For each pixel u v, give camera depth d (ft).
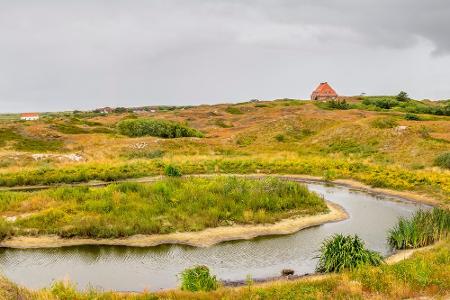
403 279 44.50
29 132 211.41
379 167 134.92
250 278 51.96
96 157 169.37
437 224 67.15
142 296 41.24
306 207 86.48
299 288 43.39
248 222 76.18
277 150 197.26
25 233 69.00
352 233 73.31
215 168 140.15
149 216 75.41
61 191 88.12
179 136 237.66
